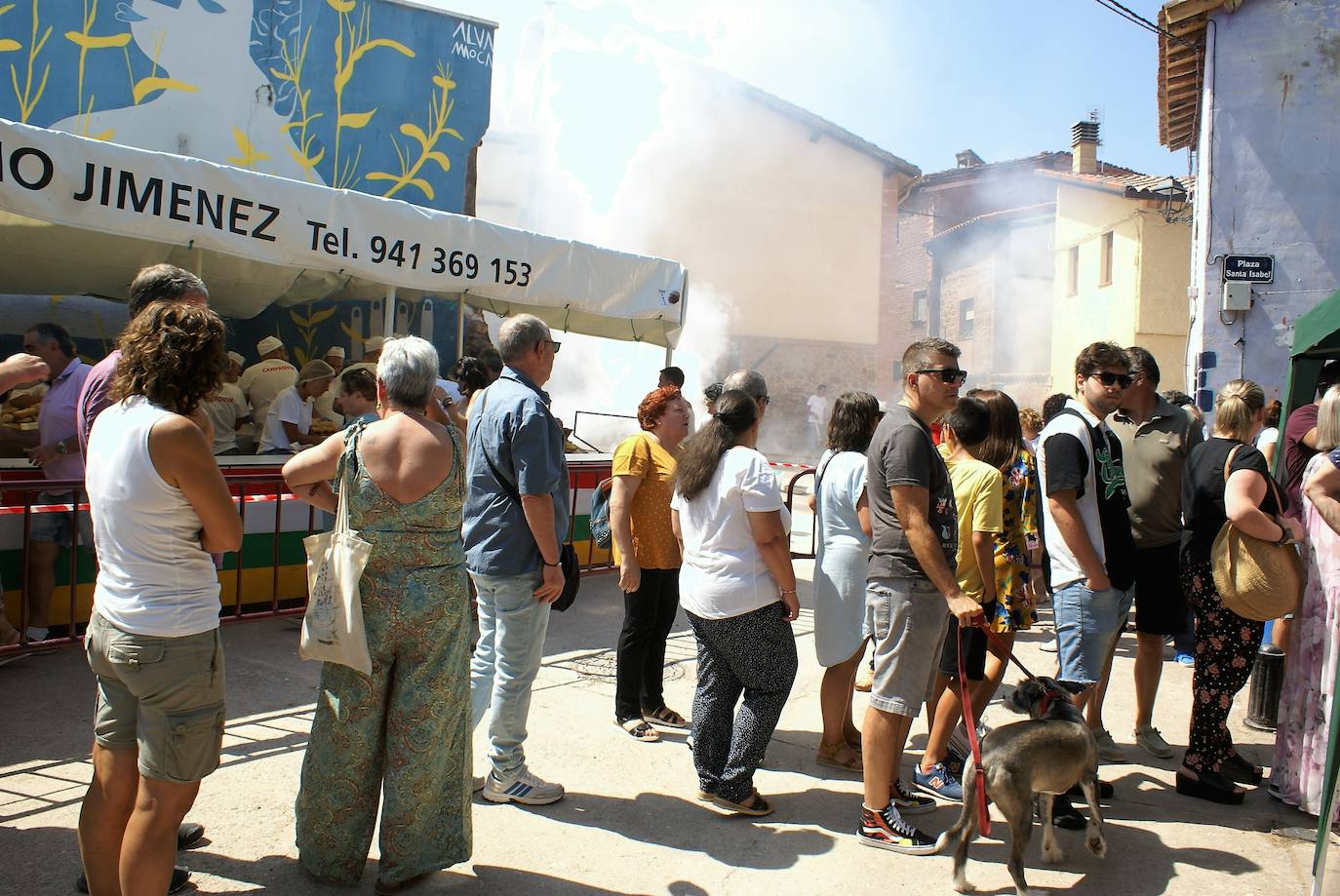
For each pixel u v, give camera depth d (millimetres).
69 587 5473
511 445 3600
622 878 3287
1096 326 21203
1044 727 3338
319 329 10344
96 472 2537
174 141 8773
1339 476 3807
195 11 8820
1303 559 4125
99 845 2627
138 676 2479
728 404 3914
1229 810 4090
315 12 9477
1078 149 24828
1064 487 3957
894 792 3965
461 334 8398
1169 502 4664
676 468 3961
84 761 3963
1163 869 3537
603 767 4270
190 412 2596
